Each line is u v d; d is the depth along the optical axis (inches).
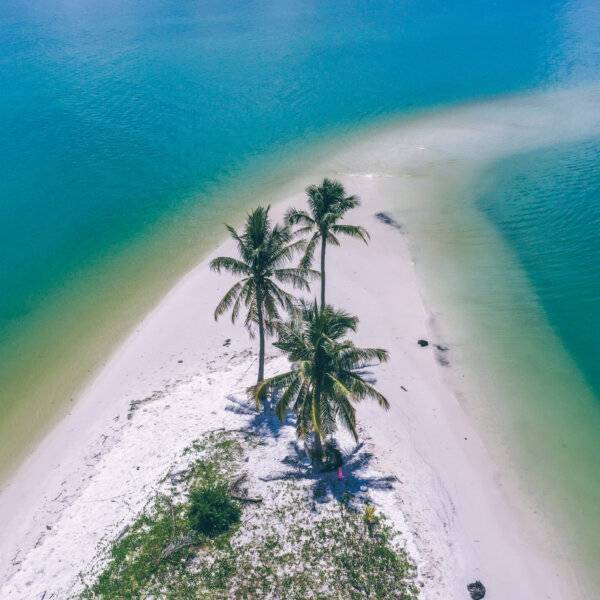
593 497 1149.7
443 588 962.7
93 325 1712.6
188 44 4564.5
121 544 1044.5
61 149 2920.8
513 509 1125.7
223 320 1654.8
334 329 1011.9
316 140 2901.1
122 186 2549.2
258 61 4060.0
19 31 5255.9
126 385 1451.8
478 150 2719.0
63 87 3769.7
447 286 1806.1
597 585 996.6
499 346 1551.4
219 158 2768.2
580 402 1374.3
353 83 3592.5
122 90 3666.3
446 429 1294.3
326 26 4869.6
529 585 990.4
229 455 1202.0
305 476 1145.4
